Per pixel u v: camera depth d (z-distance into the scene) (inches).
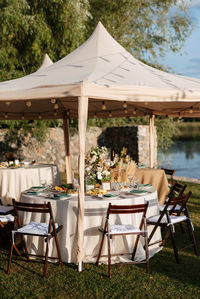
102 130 564.1
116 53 206.7
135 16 564.4
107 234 152.6
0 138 490.3
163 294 136.4
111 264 164.6
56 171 313.3
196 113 307.0
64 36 417.7
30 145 509.4
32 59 430.0
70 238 164.7
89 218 164.6
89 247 165.5
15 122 458.6
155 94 165.9
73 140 537.6
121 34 546.0
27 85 170.9
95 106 315.9
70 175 338.6
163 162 634.8
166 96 168.2
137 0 537.3
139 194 177.5
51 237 156.6
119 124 589.3
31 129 508.1
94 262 167.5
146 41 576.1
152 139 341.7
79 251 157.5
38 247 170.6
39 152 515.5
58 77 177.2
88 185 187.9
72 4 401.1
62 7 402.6
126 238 168.4
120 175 209.8
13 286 143.7
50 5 403.2
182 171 599.5
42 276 153.2
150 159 343.3
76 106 308.7
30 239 171.6
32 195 179.6
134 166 218.8
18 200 277.1
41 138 504.4
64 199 168.7
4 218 183.2
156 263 169.0
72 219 164.7
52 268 161.5
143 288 141.6
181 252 184.1
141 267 163.8
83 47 213.3
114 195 169.5
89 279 149.8
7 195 272.4
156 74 194.2
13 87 170.9
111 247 165.6
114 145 552.1
